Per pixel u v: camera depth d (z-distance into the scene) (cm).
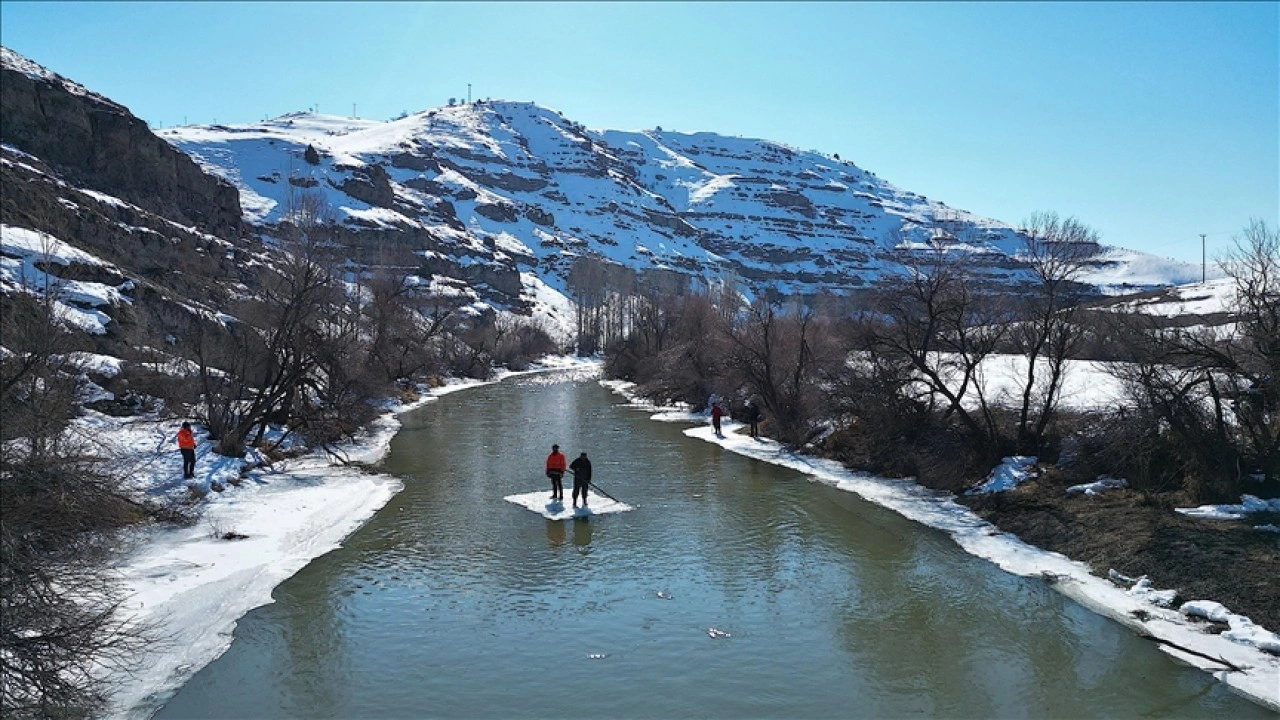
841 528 2447
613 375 8512
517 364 10475
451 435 4372
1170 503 2177
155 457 2625
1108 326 2756
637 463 3538
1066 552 2106
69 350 1458
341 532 2345
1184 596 1723
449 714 1317
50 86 5881
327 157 14825
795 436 3872
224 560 2002
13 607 998
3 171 4269
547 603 1817
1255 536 1859
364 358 4541
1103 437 2542
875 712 1331
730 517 2573
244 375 3331
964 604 1809
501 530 2402
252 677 1432
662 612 1770
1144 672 1455
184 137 15075
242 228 8044
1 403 1109
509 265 15725
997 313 3022
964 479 2870
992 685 1426
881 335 3428
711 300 6556
